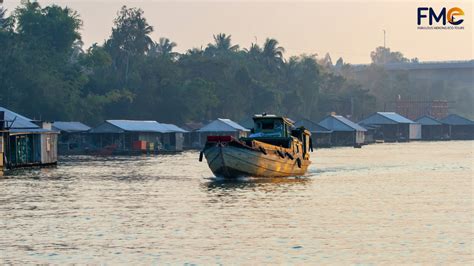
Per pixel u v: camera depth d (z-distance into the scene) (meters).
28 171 88.12
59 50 189.00
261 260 34.84
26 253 36.44
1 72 172.50
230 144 72.00
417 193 62.22
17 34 182.75
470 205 53.62
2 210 51.12
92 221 45.94
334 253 36.19
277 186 67.94
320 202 55.28
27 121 98.44
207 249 37.19
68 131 150.88
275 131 80.00
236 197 58.62
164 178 77.94
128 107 197.00
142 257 35.50
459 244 38.19
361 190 64.56
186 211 50.28
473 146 191.75
